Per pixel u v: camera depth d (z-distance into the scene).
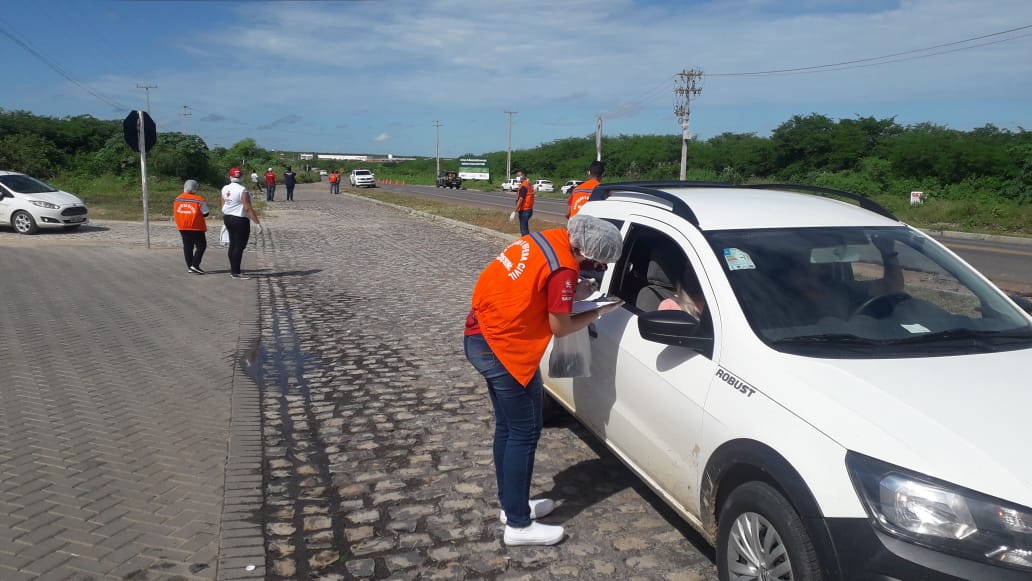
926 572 2.34
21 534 3.71
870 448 2.56
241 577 3.45
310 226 22.22
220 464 4.69
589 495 4.34
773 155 64.69
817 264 3.67
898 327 3.39
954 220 28.00
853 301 3.50
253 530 3.89
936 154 46.22
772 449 2.78
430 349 7.59
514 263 3.45
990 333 3.44
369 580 3.47
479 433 5.33
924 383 2.88
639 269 4.24
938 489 2.41
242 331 8.21
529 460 3.69
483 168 106.12
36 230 17.94
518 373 3.51
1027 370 3.04
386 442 5.15
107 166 44.69
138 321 8.50
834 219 4.10
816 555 2.57
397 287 11.26
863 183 46.53
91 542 3.67
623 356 3.91
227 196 11.66
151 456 4.75
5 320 8.23
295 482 4.50
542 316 3.49
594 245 3.35
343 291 10.87
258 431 5.29
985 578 2.29
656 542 3.81
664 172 76.31
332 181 51.56
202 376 6.51
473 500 4.30
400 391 6.25
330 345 7.71
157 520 3.93
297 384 6.41
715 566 3.59
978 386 2.87
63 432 5.07
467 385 6.42
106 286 10.60
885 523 2.43
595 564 3.62
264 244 16.97
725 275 3.52
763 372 3.04
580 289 3.84
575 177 88.44
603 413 4.11
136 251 14.57
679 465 3.39
